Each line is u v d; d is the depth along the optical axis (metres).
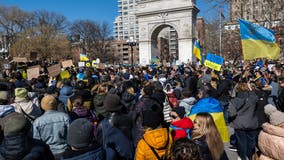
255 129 6.46
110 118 4.76
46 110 4.88
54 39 69.62
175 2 56.41
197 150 2.83
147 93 6.44
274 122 4.51
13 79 11.00
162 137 3.83
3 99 5.17
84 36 92.31
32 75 12.25
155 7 58.41
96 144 3.67
